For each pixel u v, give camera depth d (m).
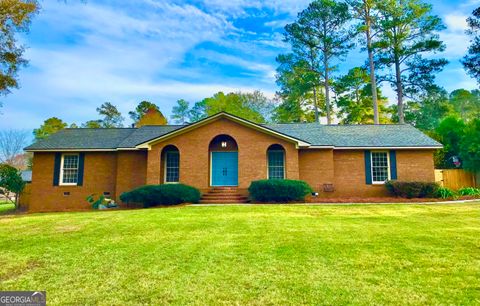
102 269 4.88
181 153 16.53
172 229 7.99
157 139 16.45
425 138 18.20
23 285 4.23
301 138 18.08
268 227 8.11
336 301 3.61
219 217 9.89
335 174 17.70
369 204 13.56
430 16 25.55
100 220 9.58
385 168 17.81
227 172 17.20
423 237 6.75
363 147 17.53
